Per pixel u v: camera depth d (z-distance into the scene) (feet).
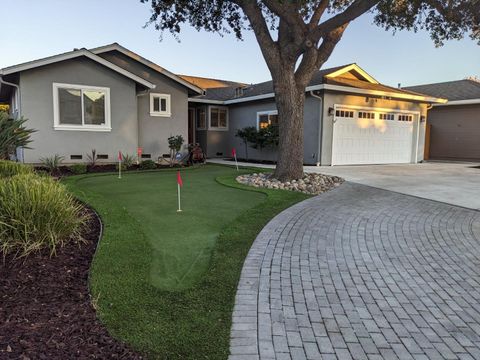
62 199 14.84
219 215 20.74
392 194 28.71
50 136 40.37
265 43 31.24
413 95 55.31
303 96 32.94
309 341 8.88
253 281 12.17
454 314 10.47
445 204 25.31
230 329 9.20
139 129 48.44
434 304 11.05
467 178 38.01
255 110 59.00
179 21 34.01
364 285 12.27
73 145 41.60
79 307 9.68
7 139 20.98
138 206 22.74
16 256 12.63
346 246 16.19
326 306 10.71
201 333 8.93
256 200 25.25
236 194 27.35
